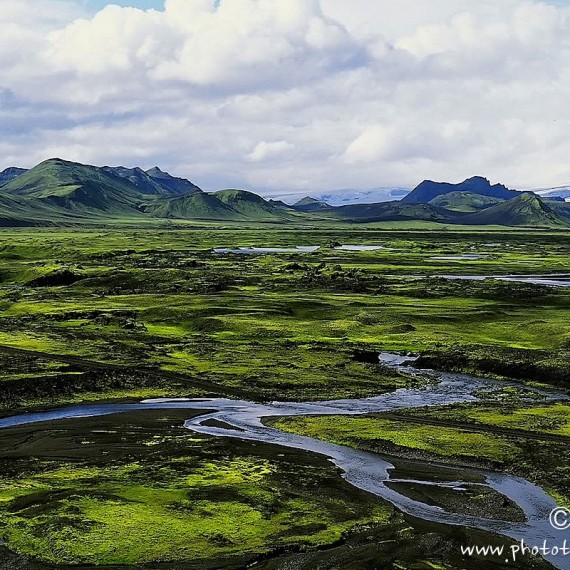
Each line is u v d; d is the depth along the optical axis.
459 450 73.25
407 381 110.38
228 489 61.56
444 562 48.56
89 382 103.44
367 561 48.53
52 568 47.22
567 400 98.69
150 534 51.78
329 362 120.44
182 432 82.12
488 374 115.94
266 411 92.56
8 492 60.16
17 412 92.12
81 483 62.78
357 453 74.00
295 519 55.34
